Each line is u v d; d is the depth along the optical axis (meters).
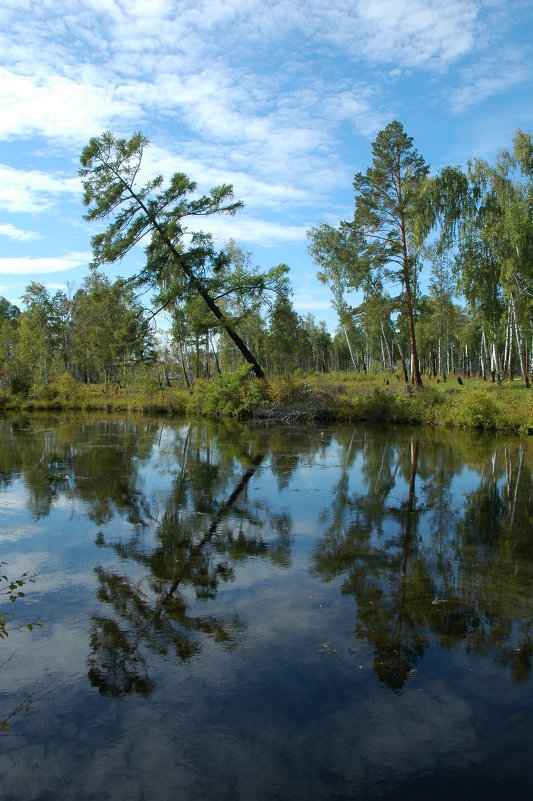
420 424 24.75
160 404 33.25
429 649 4.71
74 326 50.56
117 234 24.59
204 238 25.42
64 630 5.02
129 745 3.50
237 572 6.51
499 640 4.88
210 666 4.41
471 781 3.20
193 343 39.50
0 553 7.12
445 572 6.55
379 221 28.42
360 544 7.60
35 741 3.54
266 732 3.62
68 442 18.47
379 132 27.88
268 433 21.75
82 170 23.91
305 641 4.82
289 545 7.54
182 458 15.09
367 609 5.49
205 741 3.53
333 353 77.06
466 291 32.09
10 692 4.07
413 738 3.57
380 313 29.81
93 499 10.13
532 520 8.91
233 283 26.89
